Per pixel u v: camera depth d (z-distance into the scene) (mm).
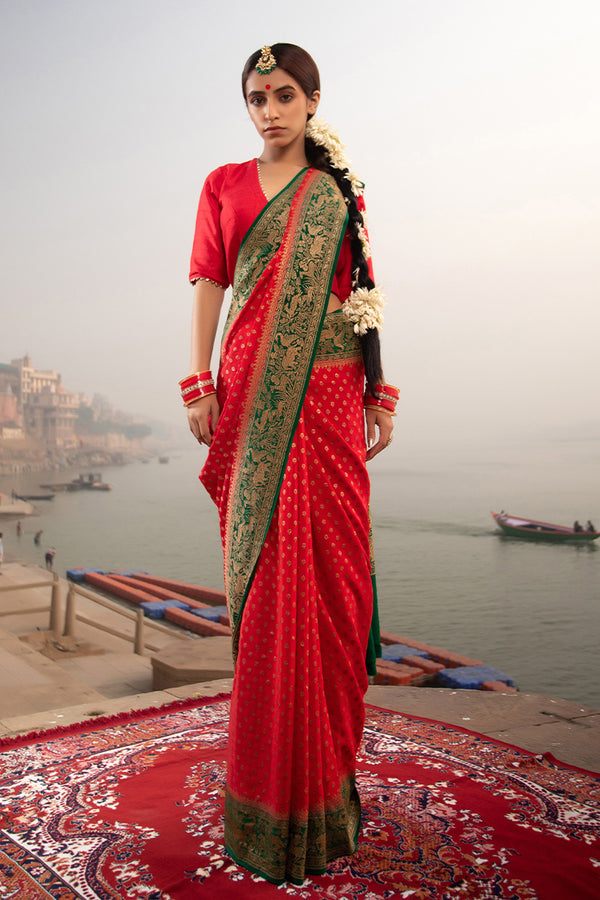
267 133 2195
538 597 27203
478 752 2750
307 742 1874
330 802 1915
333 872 1870
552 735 3029
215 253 2232
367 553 2129
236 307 2146
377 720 3170
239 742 1948
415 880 1824
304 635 1925
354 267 2238
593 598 26422
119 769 2549
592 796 2344
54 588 9859
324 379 2107
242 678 1978
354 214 2227
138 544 47000
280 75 2170
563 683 17797
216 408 2189
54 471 119250
